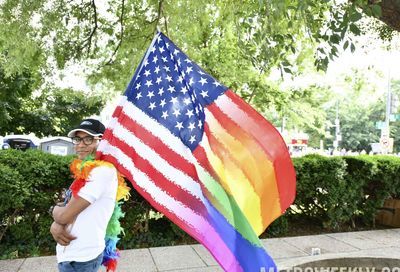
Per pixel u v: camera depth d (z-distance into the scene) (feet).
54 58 33.40
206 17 30.14
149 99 9.68
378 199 24.03
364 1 10.04
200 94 9.84
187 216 9.00
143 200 19.89
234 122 9.64
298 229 23.08
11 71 32.19
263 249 8.94
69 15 31.35
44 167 18.15
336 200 22.67
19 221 18.34
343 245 19.90
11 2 28.22
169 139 9.42
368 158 23.95
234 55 32.86
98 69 34.37
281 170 9.44
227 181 9.34
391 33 27.02
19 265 16.39
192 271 15.87
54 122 70.85
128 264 16.75
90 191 7.92
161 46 10.14
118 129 9.28
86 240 7.99
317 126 50.03
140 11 31.58
